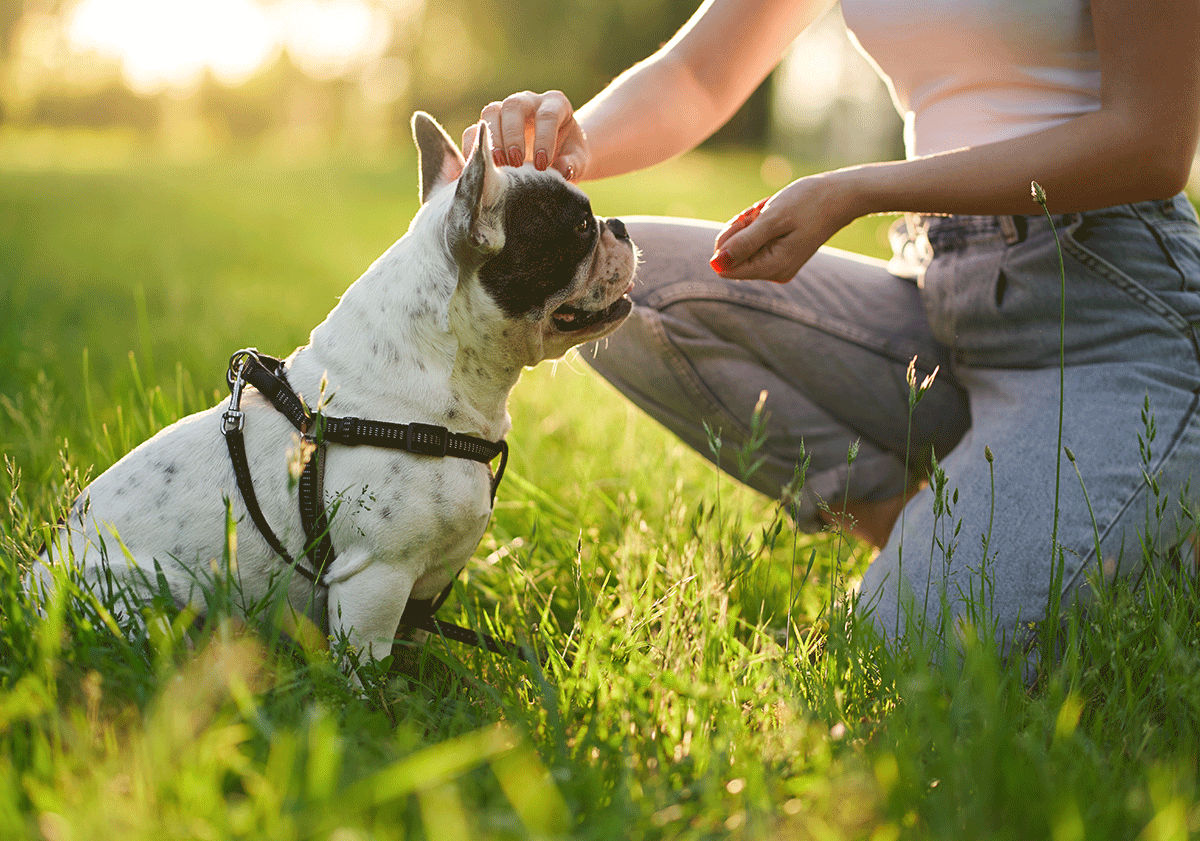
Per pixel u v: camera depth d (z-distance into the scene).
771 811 1.43
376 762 1.54
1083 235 2.37
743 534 3.04
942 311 2.62
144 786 1.38
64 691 1.72
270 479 2.16
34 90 45.06
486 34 36.47
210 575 2.13
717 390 2.86
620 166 2.98
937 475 2.00
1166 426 2.29
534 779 1.49
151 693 1.68
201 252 9.53
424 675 2.13
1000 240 2.49
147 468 2.21
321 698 1.77
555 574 2.76
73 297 6.57
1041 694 1.99
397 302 2.25
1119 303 2.38
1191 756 1.66
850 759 1.54
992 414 2.52
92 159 24.94
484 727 1.80
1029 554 2.24
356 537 2.14
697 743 1.68
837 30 33.81
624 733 1.68
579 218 2.36
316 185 18.19
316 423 1.94
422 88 41.56
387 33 44.06
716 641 2.04
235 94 46.66
